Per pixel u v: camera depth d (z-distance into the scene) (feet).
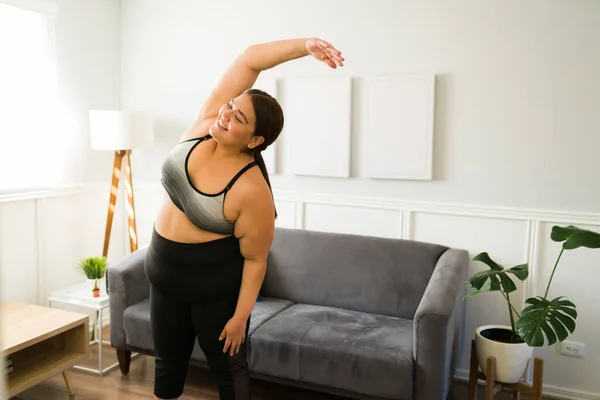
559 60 9.40
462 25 9.97
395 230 10.81
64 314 9.28
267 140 5.25
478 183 10.12
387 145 10.62
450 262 9.15
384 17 10.50
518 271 8.19
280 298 10.51
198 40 12.25
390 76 10.46
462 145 10.17
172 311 5.64
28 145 10.83
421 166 10.40
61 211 11.73
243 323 5.58
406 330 8.73
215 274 5.42
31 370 8.50
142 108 13.01
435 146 10.37
